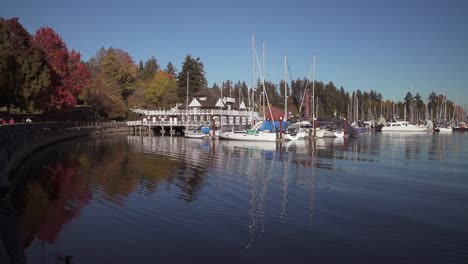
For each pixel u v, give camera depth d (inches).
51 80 2586.1
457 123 5841.5
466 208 795.4
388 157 1745.8
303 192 938.1
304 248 570.3
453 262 528.4
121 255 538.6
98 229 642.2
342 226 670.5
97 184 1003.3
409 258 539.8
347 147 2289.6
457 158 1727.4
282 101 6205.7
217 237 610.2
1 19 2438.5
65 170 1232.8
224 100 4566.9
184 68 4992.6
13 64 2239.2
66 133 2556.6
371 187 1010.7
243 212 750.5
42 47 2888.8
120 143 2420.0
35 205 784.3
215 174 1186.6
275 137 2610.7
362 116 6082.7
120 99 4264.3
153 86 4913.9
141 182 1039.6
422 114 7062.0
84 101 4047.7
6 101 2304.4
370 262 526.0
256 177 1140.5
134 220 692.1
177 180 1075.9
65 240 591.8
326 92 6451.8
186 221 688.4
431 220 709.9
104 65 4456.2
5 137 1170.6
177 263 514.6
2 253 388.5
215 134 2942.9
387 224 684.1
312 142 2664.9
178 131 3917.3
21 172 1179.3
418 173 1264.8
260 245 579.5
